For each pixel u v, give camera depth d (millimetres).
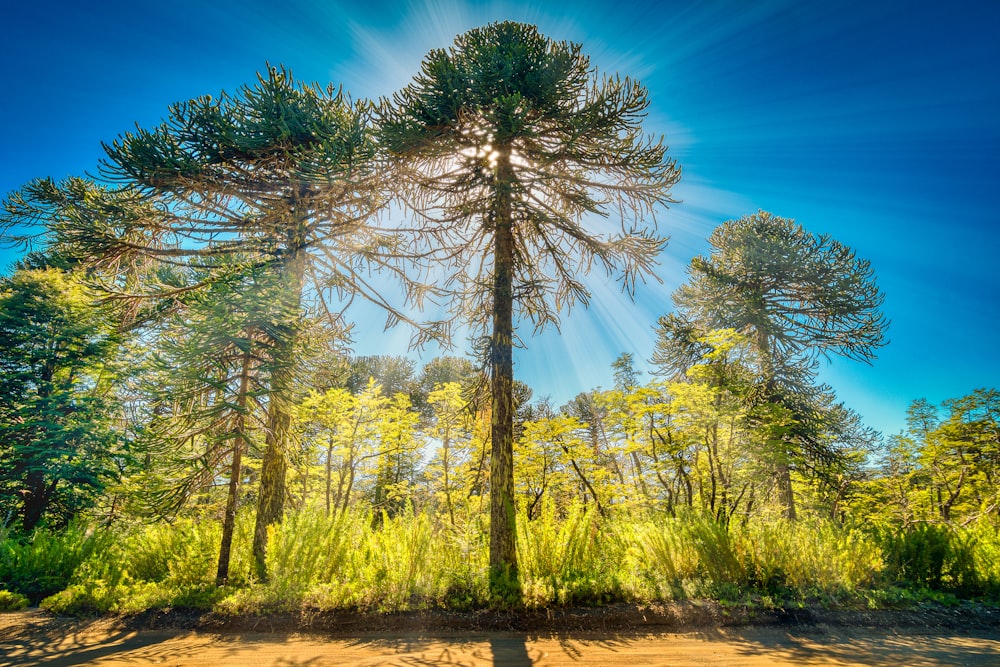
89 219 9109
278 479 8984
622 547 9180
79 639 5891
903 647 5633
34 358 14664
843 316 16750
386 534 8156
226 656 5238
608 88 9391
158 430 7871
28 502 14047
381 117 9211
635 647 5559
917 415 24969
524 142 9914
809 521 9258
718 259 19422
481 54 9242
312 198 9500
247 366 8344
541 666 4902
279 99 9328
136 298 9336
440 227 10734
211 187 9422
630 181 10078
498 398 8953
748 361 16453
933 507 20219
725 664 4953
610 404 13711
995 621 6684
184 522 9641
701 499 12180
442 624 6340
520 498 12656
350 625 6293
